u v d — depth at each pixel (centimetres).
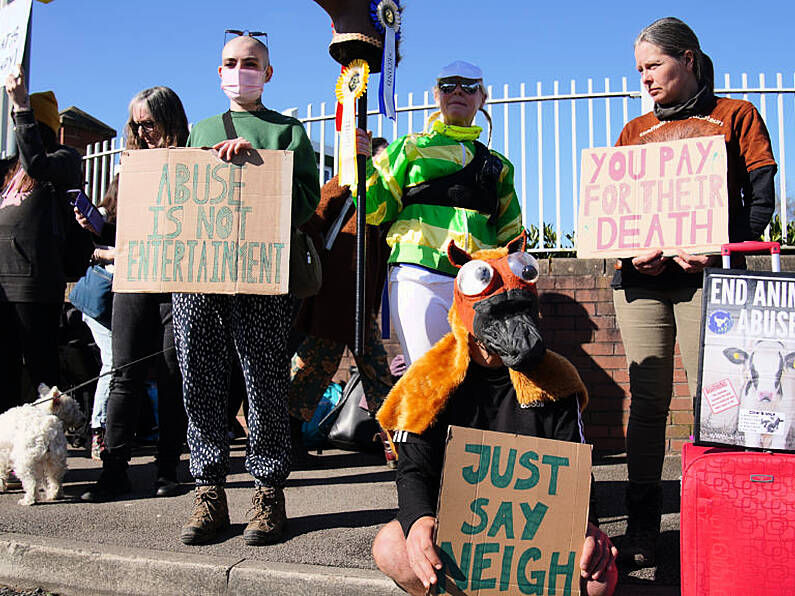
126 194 335
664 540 337
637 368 326
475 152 379
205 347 344
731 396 256
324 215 484
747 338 258
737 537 239
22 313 458
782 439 251
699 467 246
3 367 475
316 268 357
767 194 307
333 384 593
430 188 368
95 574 320
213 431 347
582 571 239
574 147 601
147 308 420
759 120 317
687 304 318
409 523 247
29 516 382
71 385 625
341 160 355
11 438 417
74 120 876
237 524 362
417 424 258
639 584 290
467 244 363
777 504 237
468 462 243
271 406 346
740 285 261
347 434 520
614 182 323
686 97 327
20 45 429
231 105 361
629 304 331
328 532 351
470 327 259
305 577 293
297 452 509
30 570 332
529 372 259
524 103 612
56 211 464
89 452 593
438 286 361
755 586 237
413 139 375
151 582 311
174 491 427
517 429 259
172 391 429
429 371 264
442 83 385
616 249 320
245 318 346
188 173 332
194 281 327
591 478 251
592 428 541
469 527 241
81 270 487
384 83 353
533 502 243
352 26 353
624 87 598
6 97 483
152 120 402
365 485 455
